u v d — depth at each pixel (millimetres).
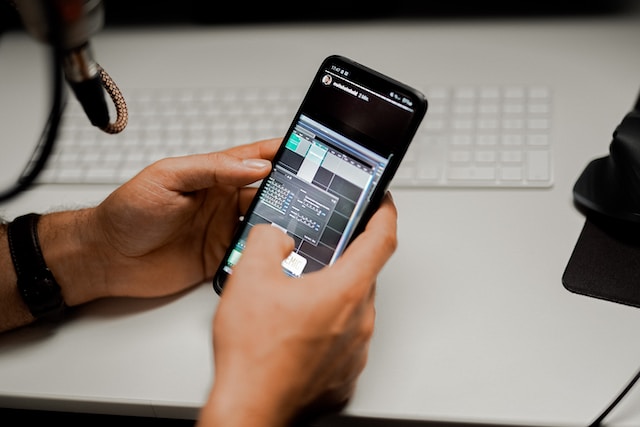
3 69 935
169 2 991
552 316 620
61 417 872
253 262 519
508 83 810
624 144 633
